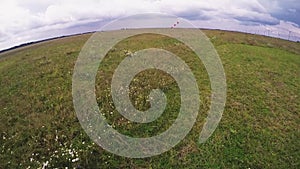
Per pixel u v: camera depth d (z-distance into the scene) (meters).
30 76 30.56
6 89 28.42
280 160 19.33
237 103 25.11
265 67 33.16
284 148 20.34
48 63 34.00
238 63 33.47
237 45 40.81
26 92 27.28
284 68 33.75
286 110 24.83
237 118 23.09
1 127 22.64
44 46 46.12
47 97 26.03
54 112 23.72
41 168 18.47
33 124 22.53
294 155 19.84
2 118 23.67
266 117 23.56
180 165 18.67
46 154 19.56
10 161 19.41
